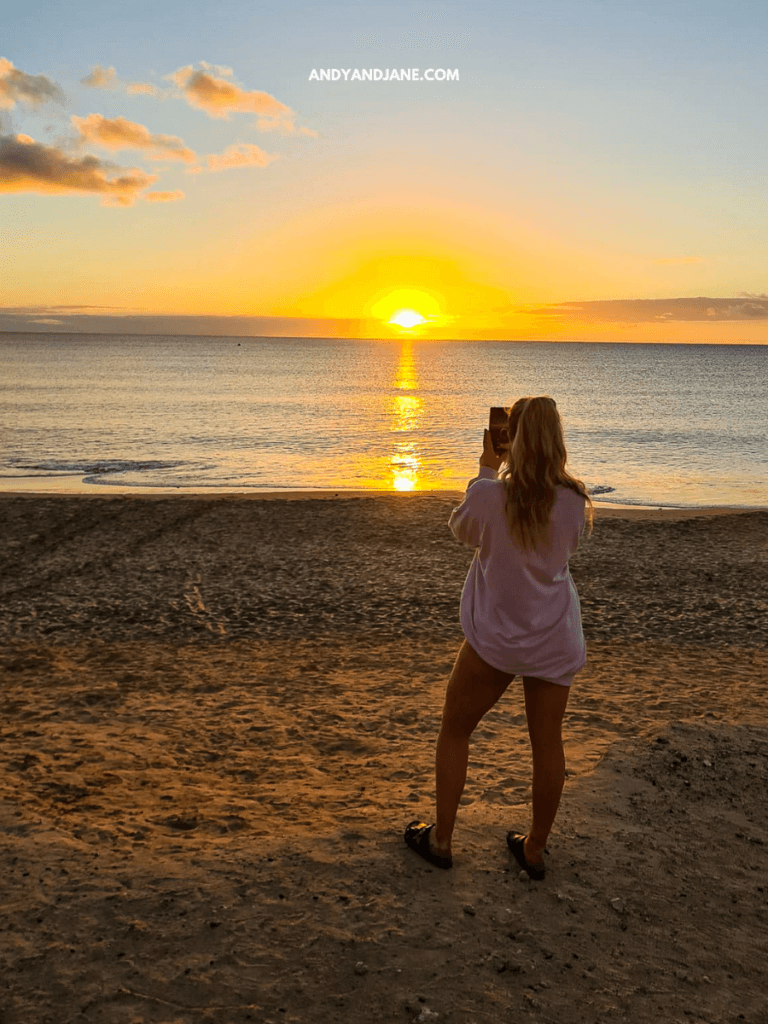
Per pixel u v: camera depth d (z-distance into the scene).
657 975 2.66
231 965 2.56
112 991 2.43
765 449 30.80
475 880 3.11
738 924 2.99
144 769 4.45
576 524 2.79
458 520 2.87
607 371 133.62
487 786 4.15
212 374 96.25
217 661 6.84
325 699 5.83
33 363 118.50
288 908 2.87
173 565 10.90
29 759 4.55
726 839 3.64
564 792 3.99
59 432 32.47
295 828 3.60
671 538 13.12
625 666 6.77
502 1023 2.38
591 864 3.29
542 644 2.85
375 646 7.34
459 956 2.66
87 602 8.93
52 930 2.72
